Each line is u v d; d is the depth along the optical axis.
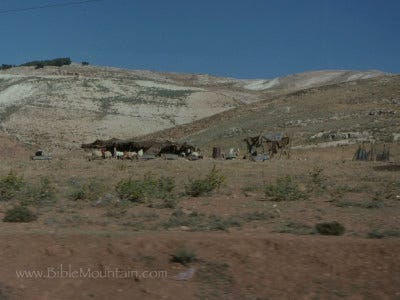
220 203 21.31
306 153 71.12
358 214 18.36
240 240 12.97
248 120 109.25
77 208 19.91
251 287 11.38
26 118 133.38
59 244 13.03
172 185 24.95
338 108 105.75
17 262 12.42
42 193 22.31
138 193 21.66
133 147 71.56
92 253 12.69
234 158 65.62
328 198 23.12
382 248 12.38
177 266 12.13
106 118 137.88
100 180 31.55
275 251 12.53
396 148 69.44
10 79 186.62
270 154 66.88
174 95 171.88
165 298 11.18
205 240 13.01
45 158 61.56
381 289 11.12
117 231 14.76
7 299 11.23
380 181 31.66
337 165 47.97
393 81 123.38
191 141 100.56
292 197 22.41
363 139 77.44
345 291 11.12
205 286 11.48
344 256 12.21
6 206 20.34
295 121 99.00
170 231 14.95
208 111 158.50
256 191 25.86
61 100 151.75
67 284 11.76
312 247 12.56
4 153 71.31
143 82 190.62
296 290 11.21
